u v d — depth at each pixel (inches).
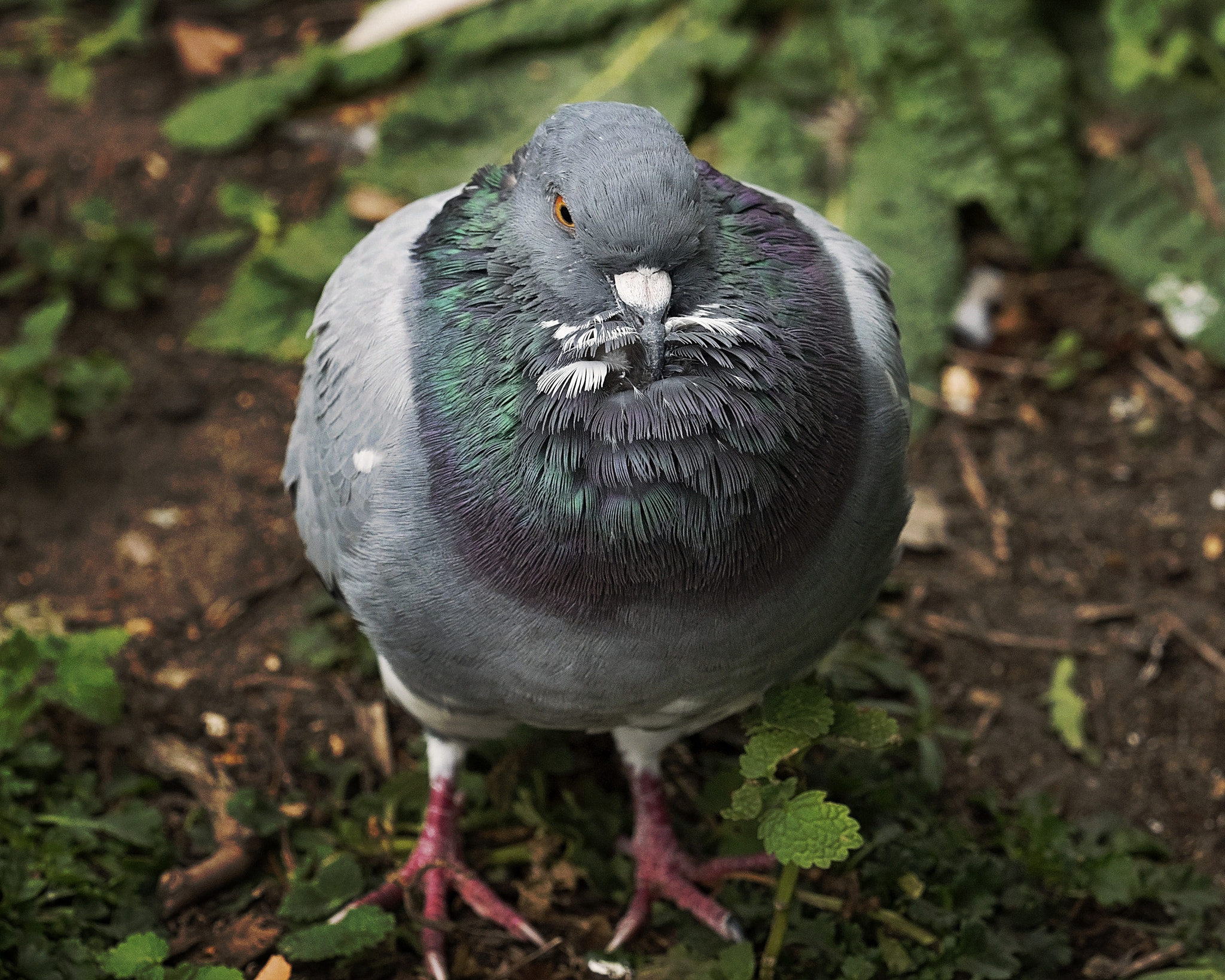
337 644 37.4
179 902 34.4
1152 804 36.1
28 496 39.2
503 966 34.1
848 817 31.4
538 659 31.2
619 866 35.0
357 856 35.2
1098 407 40.2
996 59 41.5
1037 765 36.5
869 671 36.9
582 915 34.7
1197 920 34.6
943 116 41.5
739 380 30.5
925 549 38.6
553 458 30.5
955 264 41.0
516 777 35.5
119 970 32.4
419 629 31.6
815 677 33.6
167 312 41.4
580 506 30.5
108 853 34.9
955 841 35.0
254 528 38.9
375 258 32.7
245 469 39.6
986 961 33.7
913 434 39.9
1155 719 36.9
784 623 31.4
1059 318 41.3
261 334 40.6
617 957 34.0
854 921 34.1
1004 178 41.4
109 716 35.0
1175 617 37.8
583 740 36.5
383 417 31.3
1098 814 35.8
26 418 39.0
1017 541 38.8
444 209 31.9
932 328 40.5
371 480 31.3
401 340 31.4
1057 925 34.7
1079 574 38.4
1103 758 36.5
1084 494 39.2
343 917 33.4
